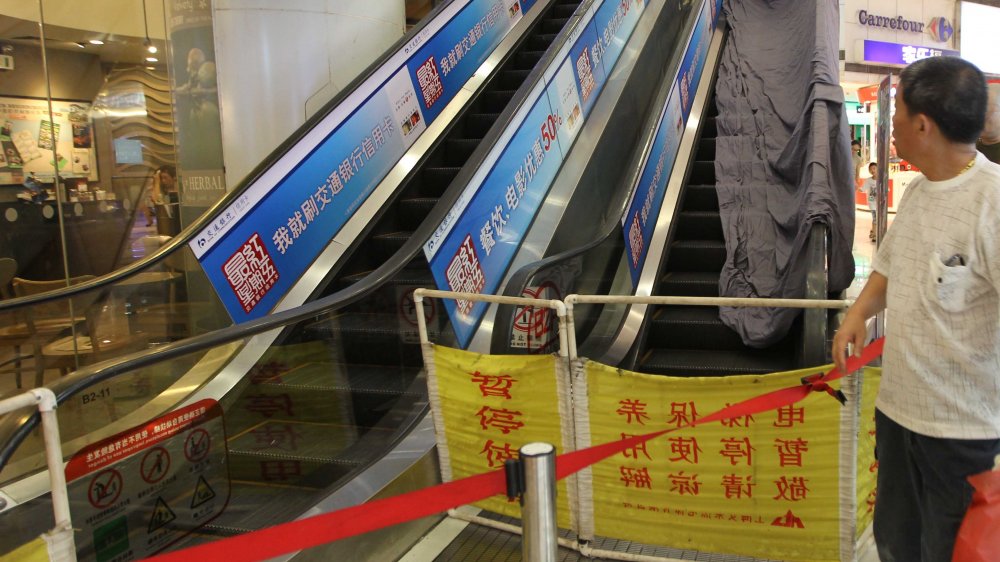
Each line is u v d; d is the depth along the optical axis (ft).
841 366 6.50
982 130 5.54
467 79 21.89
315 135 15.48
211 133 16.62
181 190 17.30
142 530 8.31
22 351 17.46
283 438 11.94
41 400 5.79
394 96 18.12
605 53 21.17
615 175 20.25
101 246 21.31
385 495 10.15
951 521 5.82
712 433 8.55
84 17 20.01
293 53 16.51
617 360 14.05
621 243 15.84
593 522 9.37
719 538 8.83
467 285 13.64
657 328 15.14
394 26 19.03
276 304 14.47
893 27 61.72
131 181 21.80
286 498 10.48
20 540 9.05
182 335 15.84
